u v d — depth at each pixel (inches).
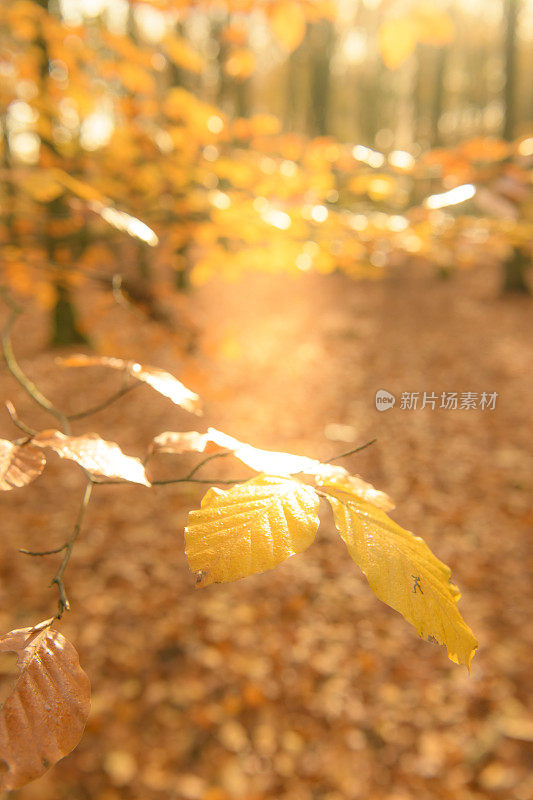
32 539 199.5
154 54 98.7
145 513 215.0
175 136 103.5
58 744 22.5
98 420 296.0
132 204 116.6
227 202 104.4
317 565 187.3
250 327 456.1
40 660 24.8
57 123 119.8
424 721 135.1
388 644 158.1
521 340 410.9
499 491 228.1
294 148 97.8
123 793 116.8
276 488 27.9
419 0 76.7
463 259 117.1
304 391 328.5
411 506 219.9
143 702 137.9
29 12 100.4
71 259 115.4
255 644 156.6
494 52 545.0
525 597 173.6
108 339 116.6
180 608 168.6
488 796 117.2
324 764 125.3
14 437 281.1
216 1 90.7
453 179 80.4
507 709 136.7
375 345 404.8
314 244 112.4
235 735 130.8
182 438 35.7
